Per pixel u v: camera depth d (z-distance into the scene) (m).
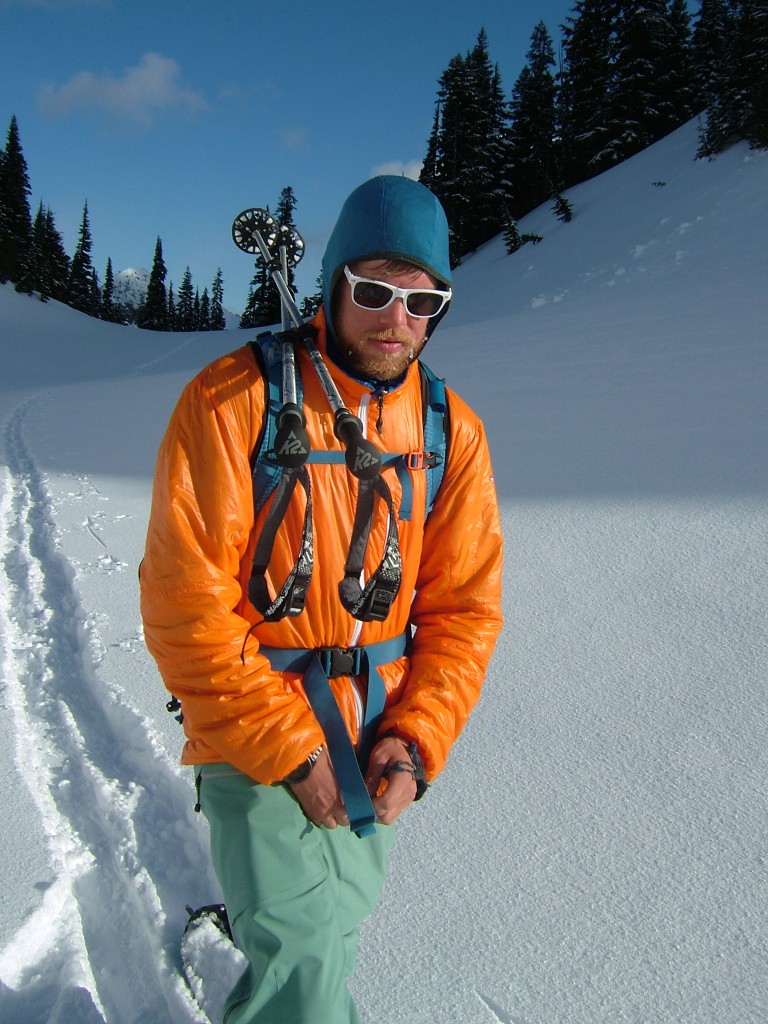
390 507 1.40
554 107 44.78
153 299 78.19
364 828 1.35
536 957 1.88
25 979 1.90
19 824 2.36
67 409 12.55
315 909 1.40
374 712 1.48
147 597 1.37
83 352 34.72
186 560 1.33
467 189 43.25
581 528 4.49
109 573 4.48
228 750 1.36
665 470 5.41
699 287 16.67
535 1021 1.72
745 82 28.50
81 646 3.63
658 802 2.36
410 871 2.15
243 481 1.36
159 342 40.22
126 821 2.39
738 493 4.80
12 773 2.63
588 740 2.66
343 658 1.46
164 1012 1.83
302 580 1.35
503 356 11.88
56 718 3.02
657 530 4.36
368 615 1.40
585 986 1.80
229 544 1.35
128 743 2.84
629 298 17.16
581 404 7.82
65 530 5.34
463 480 1.57
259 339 1.47
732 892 2.03
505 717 2.82
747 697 2.83
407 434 1.51
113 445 8.80
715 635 3.26
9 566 4.75
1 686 3.26
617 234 27.70
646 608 3.54
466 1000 1.77
